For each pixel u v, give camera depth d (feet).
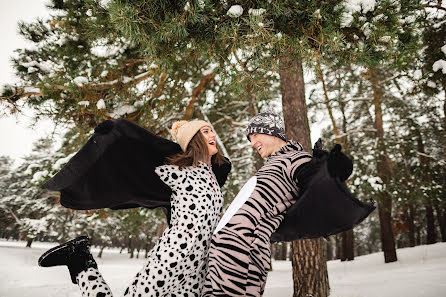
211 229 4.83
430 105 46.09
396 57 8.75
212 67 23.09
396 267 42.50
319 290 15.83
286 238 4.27
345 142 46.32
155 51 7.58
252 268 3.57
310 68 7.91
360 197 41.52
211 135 5.43
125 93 18.39
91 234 96.12
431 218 66.49
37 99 16.97
